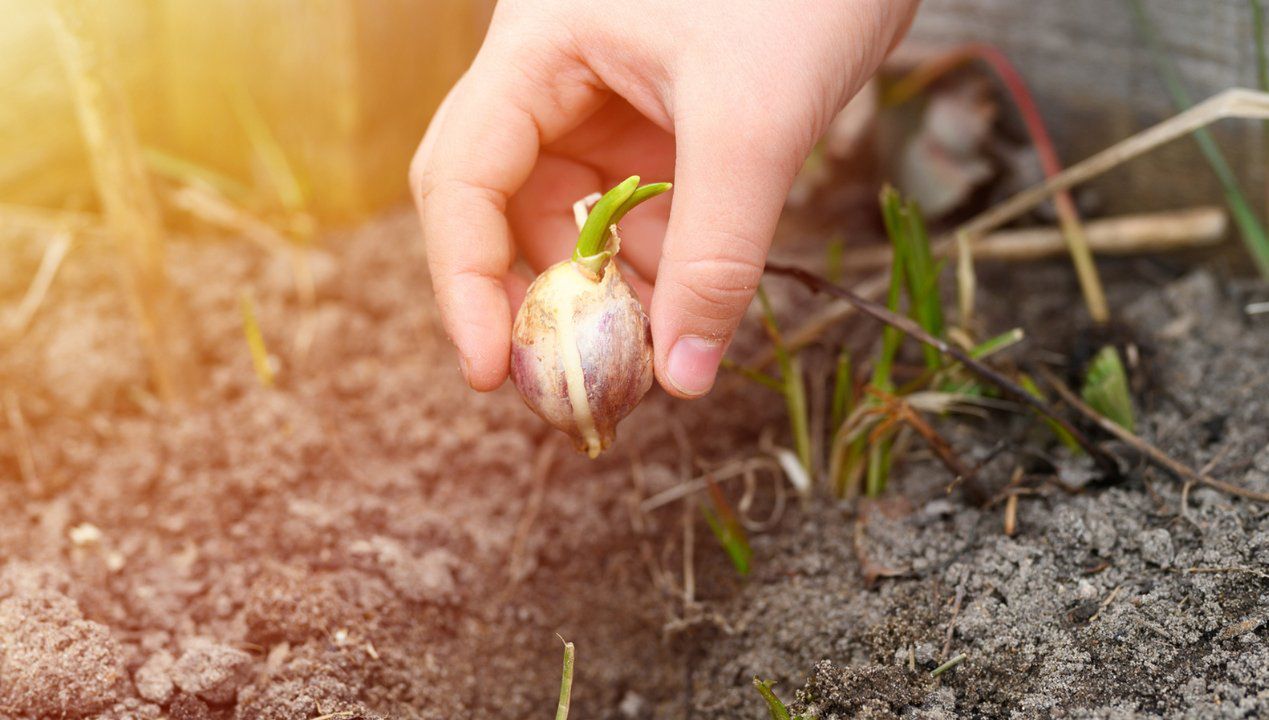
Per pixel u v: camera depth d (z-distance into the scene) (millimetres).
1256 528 400
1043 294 517
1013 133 551
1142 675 377
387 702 407
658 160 423
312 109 541
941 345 415
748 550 439
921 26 554
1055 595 397
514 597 448
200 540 449
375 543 437
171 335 480
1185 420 444
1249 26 490
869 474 440
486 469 479
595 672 434
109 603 427
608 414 368
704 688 424
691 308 365
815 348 503
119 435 480
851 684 390
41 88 517
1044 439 445
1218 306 487
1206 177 513
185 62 540
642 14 373
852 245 555
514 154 388
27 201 536
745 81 364
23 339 501
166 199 551
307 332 517
